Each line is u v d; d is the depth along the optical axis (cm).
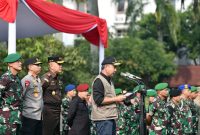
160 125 1432
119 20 5547
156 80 4388
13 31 1277
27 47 2538
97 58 3162
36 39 2581
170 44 5409
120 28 5531
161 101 1442
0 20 1559
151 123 1447
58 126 1329
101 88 1090
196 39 5334
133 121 1571
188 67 5022
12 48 1278
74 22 1503
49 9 1423
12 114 1087
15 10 1270
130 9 4612
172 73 4534
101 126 1092
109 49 4162
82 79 2761
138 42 4316
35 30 1766
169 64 4466
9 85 1084
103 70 1107
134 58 4203
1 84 1075
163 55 4391
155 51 4344
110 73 1100
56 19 1445
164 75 4606
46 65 2466
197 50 5378
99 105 1088
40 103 1209
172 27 4359
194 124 1759
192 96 1773
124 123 1566
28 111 1187
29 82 1186
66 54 2702
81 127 1377
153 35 5272
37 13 1392
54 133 1320
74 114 1374
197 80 4919
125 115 1567
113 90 1114
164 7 4303
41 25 1694
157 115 1434
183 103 1595
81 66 2862
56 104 1311
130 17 4638
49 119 1302
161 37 4934
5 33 1761
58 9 1448
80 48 3191
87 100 1417
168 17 4353
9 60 1090
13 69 1096
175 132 1542
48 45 2662
